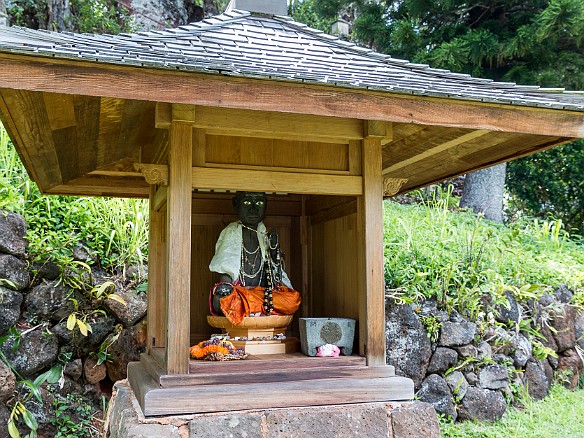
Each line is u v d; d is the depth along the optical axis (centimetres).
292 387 300
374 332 324
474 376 570
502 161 385
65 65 231
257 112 315
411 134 354
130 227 608
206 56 273
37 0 988
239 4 387
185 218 297
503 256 701
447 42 907
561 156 1123
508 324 613
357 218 339
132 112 329
